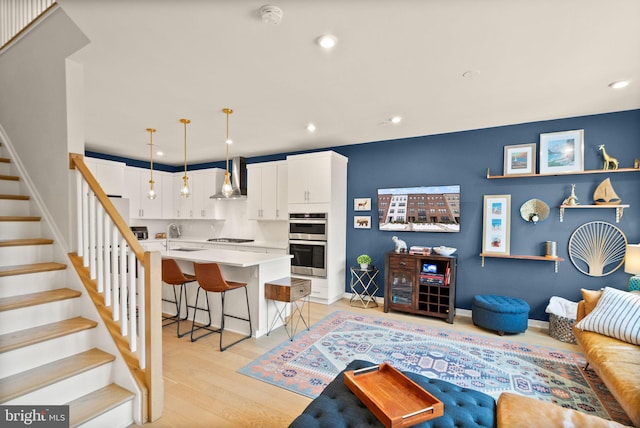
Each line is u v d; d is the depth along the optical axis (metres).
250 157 6.12
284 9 1.72
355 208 5.03
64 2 1.66
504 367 2.72
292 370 2.64
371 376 1.84
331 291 4.71
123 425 1.91
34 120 2.63
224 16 1.78
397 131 4.24
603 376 2.03
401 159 4.64
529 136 3.81
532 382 2.47
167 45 2.11
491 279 4.04
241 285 3.22
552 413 1.47
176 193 6.77
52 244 2.48
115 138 4.61
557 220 3.67
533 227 3.79
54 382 1.77
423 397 1.60
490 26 1.88
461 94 2.93
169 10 1.73
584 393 2.32
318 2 1.66
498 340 3.32
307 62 2.33
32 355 1.87
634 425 1.63
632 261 2.93
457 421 1.44
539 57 2.23
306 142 4.89
